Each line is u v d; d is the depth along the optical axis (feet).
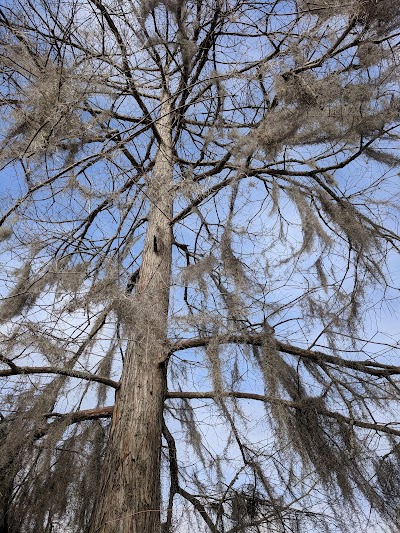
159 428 13.73
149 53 17.54
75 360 14.30
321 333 16.56
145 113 18.12
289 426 14.98
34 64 13.85
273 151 14.23
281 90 13.26
